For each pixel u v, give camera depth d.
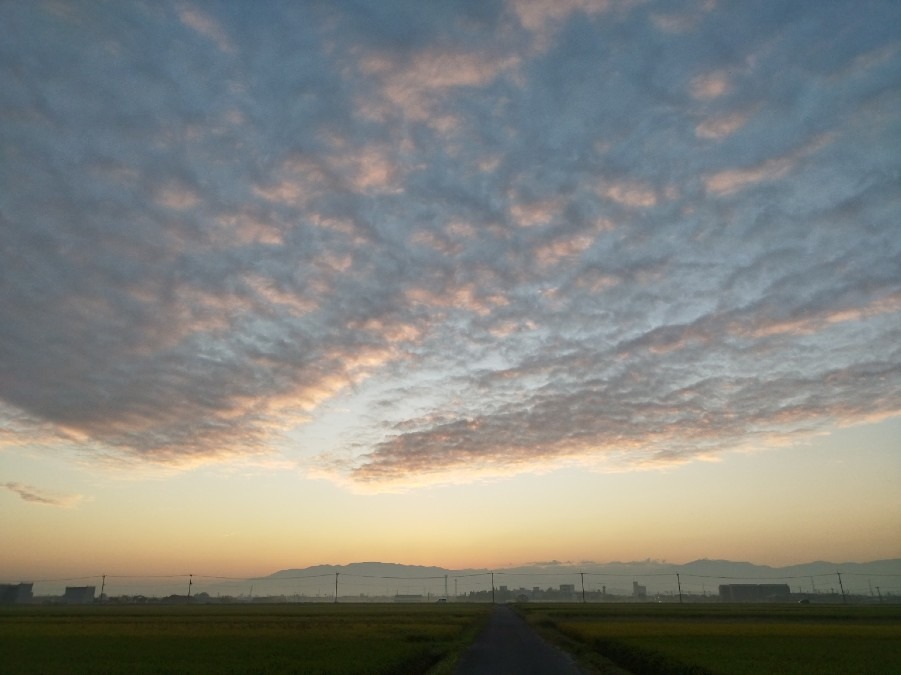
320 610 109.44
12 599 170.75
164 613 90.31
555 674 25.23
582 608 104.12
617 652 30.97
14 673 22.48
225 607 131.25
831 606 116.75
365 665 23.91
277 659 26.86
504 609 125.94
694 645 31.80
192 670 23.02
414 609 119.62
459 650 36.09
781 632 43.09
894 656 27.92
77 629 49.75
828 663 24.97
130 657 28.23
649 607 110.81
